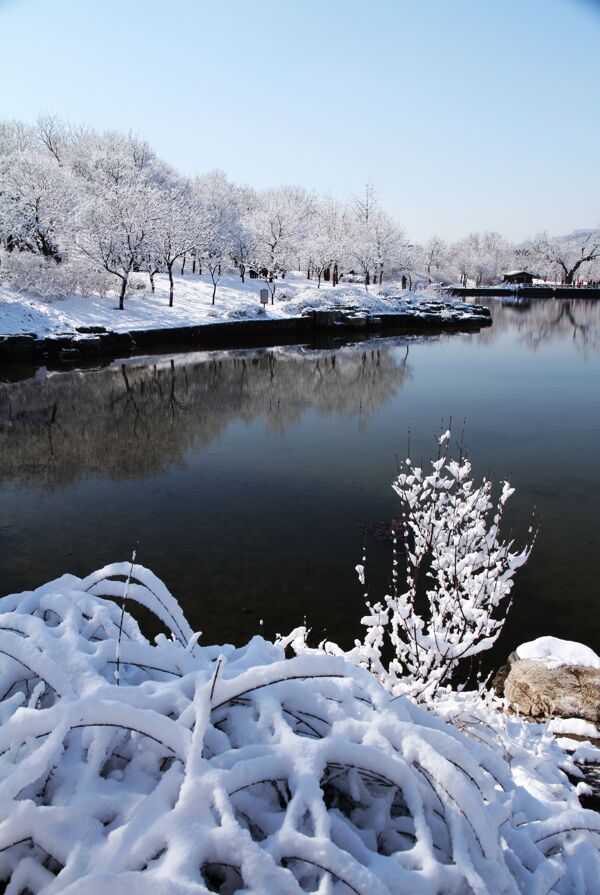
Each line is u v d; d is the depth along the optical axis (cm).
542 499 1339
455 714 415
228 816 190
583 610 874
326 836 194
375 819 223
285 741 222
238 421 2117
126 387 2670
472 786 236
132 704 231
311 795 204
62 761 223
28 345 3225
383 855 210
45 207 4353
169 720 218
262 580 975
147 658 271
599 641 799
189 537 1150
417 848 207
